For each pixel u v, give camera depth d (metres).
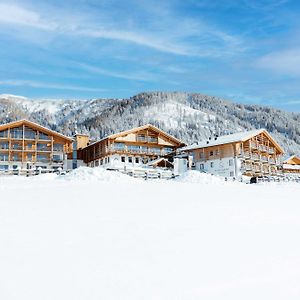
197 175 34.53
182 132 174.62
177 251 9.63
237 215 14.34
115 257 9.09
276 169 77.88
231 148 67.00
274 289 7.54
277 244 10.51
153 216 13.62
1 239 10.31
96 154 76.12
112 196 18.75
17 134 67.94
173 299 7.02
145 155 73.19
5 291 7.17
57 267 8.39
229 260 9.10
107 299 6.95
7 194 18.92
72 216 13.36
